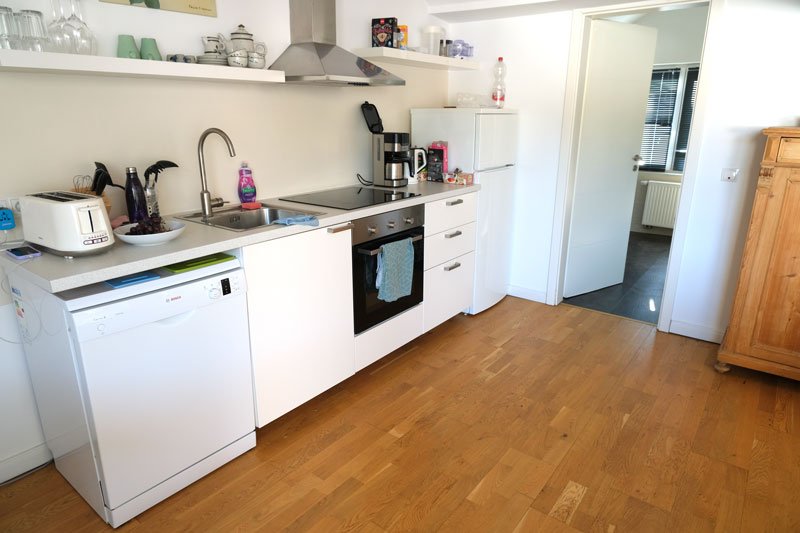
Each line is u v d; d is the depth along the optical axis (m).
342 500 1.87
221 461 2.02
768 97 2.73
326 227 2.23
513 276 4.00
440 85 3.85
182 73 1.93
